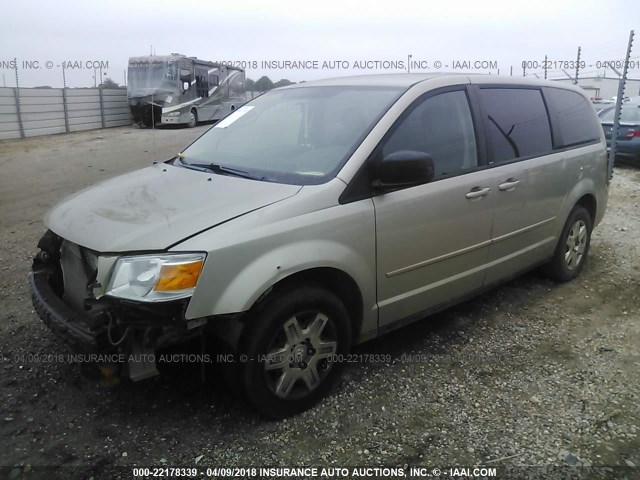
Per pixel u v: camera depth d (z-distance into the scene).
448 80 3.78
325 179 3.06
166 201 3.00
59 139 18.91
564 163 4.61
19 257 5.48
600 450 2.79
